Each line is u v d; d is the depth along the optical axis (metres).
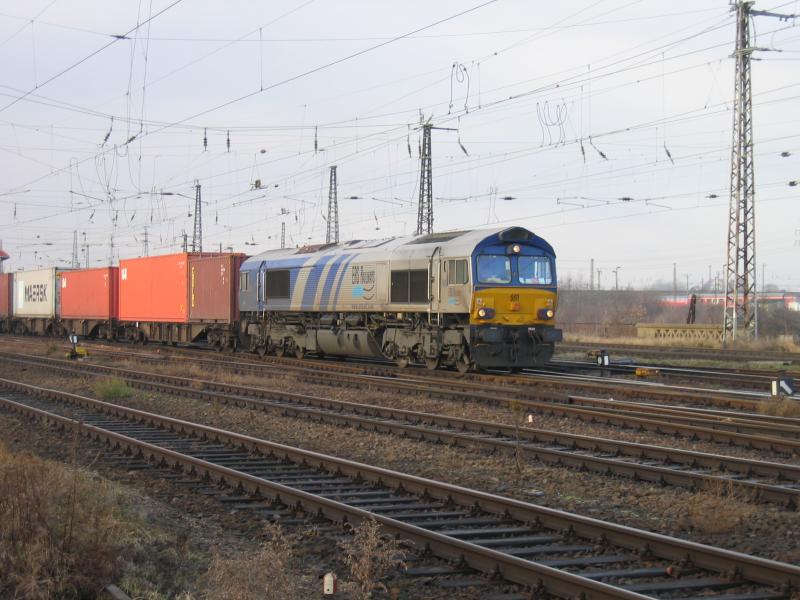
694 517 9.00
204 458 12.95
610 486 10.91
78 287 48.59
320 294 28.97
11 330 60.19
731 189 35.34
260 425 16.45
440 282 24.09
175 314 38.69
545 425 15.83
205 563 7.87
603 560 7.68
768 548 8.16
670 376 23.72
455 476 11.68
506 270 23.50
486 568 7.50
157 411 18.77
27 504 7.14
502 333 23.20
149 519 9.20
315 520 9.27
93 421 17.05
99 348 38.78
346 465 11.53
